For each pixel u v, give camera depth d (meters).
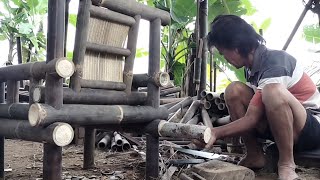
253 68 2.14
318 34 4.75
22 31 5.43
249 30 2.14
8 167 2.76
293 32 3.34
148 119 2.16
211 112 3.70
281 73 2.01
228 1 4.57
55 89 1.68
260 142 2.46
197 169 2.17
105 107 1.92
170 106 4.00
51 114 1.64
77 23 1.89
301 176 2.36
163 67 5.92
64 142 1.63
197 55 4.12
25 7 5.88
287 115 1.96
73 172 2.55
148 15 2.18
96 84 1.96
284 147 2.00
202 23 4.16
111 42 2.05
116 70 2.10
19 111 1.87
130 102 2.13
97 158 3.14
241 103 2.32
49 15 1.68
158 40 2.22
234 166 2.18
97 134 3.89
